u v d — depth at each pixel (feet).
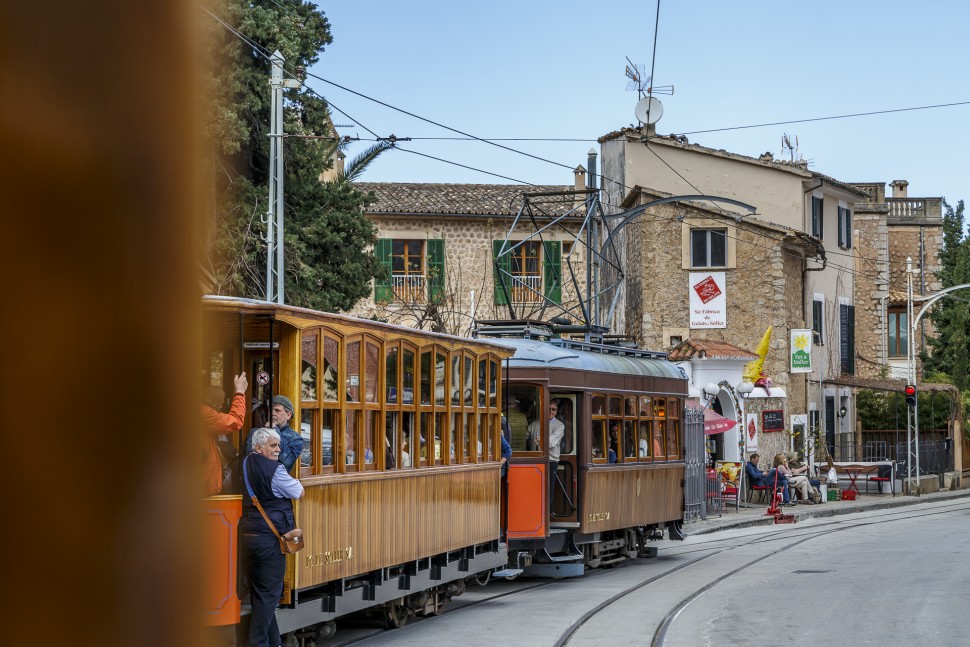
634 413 70.49
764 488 115.85
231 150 78.07
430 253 139.95
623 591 54.80
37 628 4.37
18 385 4.33
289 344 33.37
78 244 4.40
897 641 38.42
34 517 4.37
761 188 139.33
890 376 182.80
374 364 39.45
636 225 127.24
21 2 4.30
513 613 47.44
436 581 45.55
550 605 49.96
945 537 82.84
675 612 46.80
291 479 30.86
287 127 84.48
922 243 203.41
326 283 89.92
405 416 42.45
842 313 155.02
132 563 4.58
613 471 66.28
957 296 181.88
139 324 4.54
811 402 140.36
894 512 116.37
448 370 46.80
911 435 157.79
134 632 4.57
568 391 62.80
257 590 30.71
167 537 4.72
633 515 69.36
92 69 4.41
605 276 140.15
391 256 139.74
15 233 4.32
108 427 4.49
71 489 4.43
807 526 98.17
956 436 160.86
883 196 186.91
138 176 4.54
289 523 30.96
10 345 4.32
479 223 141.38
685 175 139.13
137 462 4.57
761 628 41.75
